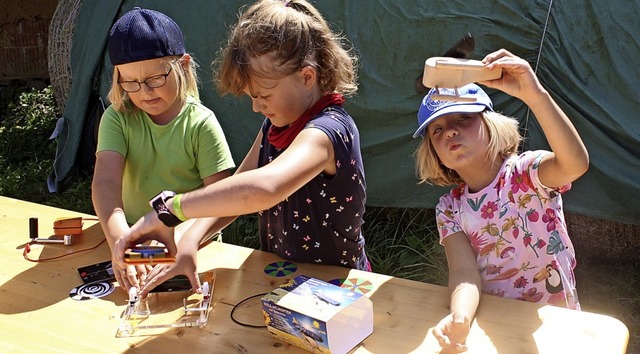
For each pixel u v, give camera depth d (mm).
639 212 3389
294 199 1795
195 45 4262
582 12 3408
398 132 3867
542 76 3529
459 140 1711
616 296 3283
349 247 1883
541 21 3469
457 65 1398
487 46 3559
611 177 3410
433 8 3656
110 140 2062
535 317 1462
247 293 1624
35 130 5789
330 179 1687
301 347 1377
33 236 1952
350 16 3838
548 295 1776
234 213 1396
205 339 1422
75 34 4816
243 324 1477
